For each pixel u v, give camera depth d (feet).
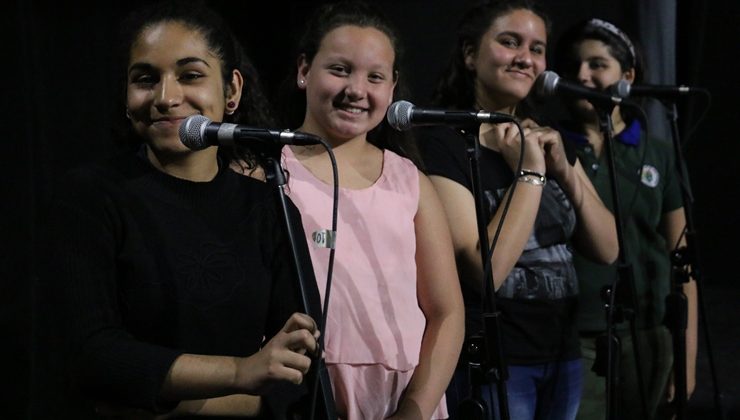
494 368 8.04
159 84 6.54
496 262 9.02
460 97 10.66
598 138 12.03
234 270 6.51
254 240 6.70
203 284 6.38
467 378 9.25
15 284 12.53
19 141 12.46
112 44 13.33
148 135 6.57
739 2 19.33
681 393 11.56
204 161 6.69
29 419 12.22
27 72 12.50
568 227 9.98
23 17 12.43
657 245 12.08
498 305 9.45
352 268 7.70
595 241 10.49
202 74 6.64
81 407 11.71
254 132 6.25
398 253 7.88
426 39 15.99
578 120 12.07
